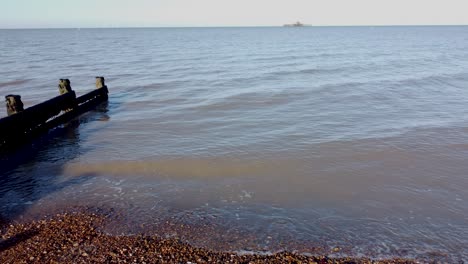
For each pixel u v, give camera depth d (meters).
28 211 6.94
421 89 20.03
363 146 10.65
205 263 5.31
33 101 17.36
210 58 40.06
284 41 81.75
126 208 7.04
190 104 16.56
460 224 6.52
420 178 8.48
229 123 13.33
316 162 9.48
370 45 64.69
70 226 6.37
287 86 21.05
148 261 5.37
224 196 7.60
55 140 11.61
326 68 29.98
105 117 14.54
